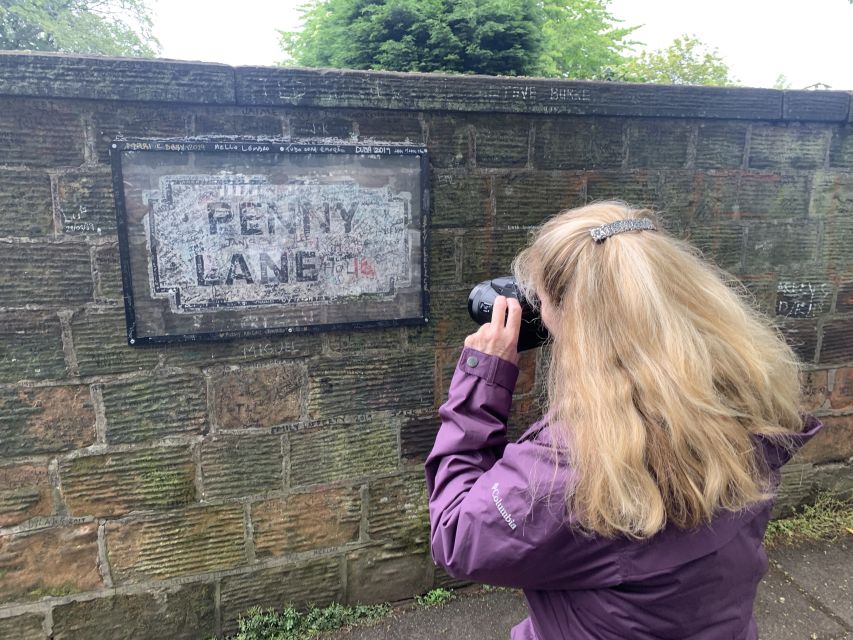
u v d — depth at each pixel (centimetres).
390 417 229
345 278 211
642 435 87
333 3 575
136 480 204
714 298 99
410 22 525
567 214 115
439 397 234
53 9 1323
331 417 222
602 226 104
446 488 113
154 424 203
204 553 216
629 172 240
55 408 192
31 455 193
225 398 209
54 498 197
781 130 256
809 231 269
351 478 229
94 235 187
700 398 87
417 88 207
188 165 190
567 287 103
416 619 235
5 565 195
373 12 538
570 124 230
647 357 90
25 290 184
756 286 267
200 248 195
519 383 245
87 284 189
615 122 235
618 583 91
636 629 91
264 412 214
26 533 196
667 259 99
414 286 220
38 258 184
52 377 191
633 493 85
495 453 120
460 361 124
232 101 190
